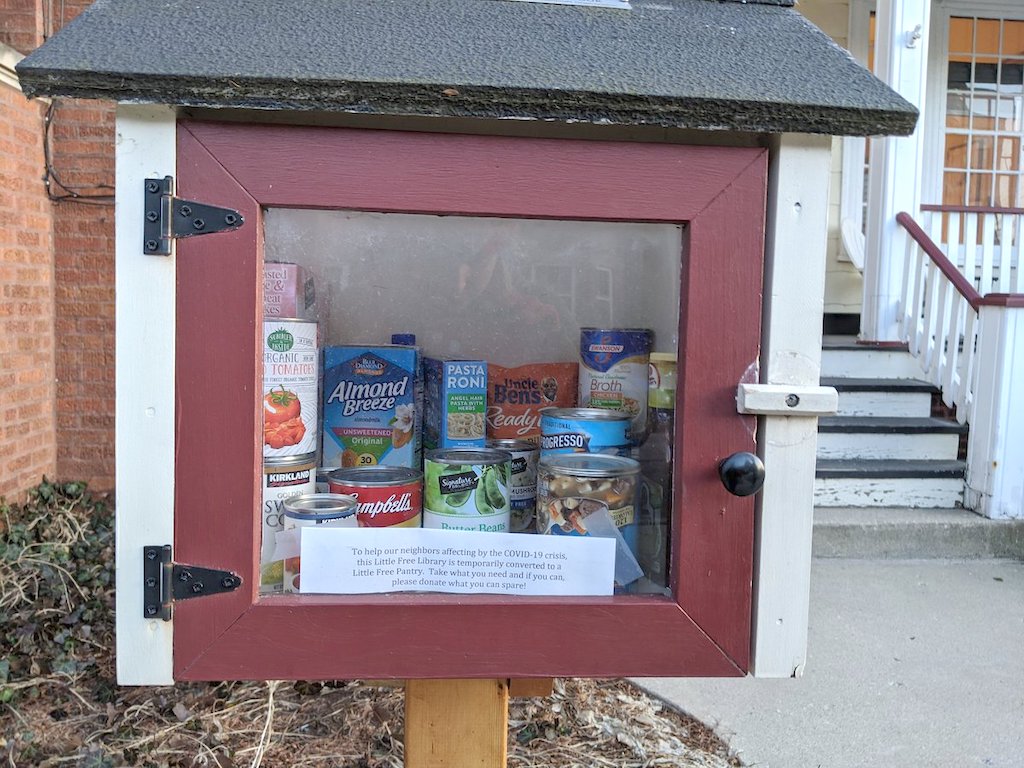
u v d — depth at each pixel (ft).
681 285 3.31
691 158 3.18
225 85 2.83
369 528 3.32
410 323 4.02
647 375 3.77
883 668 9.32
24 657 9.19
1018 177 23.43
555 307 4.01
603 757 7.43
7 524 12.43
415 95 2.88
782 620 3.37
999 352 12.86
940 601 11.13
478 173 3.10
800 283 3.28
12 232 13.07
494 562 3.36
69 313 14.57
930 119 22.70
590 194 3.15
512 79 2.92
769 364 3.29
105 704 8.43
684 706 8.57
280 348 3.37
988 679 9.11
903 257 17.13
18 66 2.77
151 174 3.01
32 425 13.85
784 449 3.32
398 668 3.20
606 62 3.10
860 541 12.68
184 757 7.34
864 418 15.23
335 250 3.78
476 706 3.99
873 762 7.57
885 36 16.99
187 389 3.08
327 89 2.85
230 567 3.13
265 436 3.33
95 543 12.42
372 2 3.33
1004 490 12.94
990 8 22.66
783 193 3.25
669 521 3.41
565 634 3.26
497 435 4.12
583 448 3.76
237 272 3.06
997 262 21.57
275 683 8.81
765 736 7.97
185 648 3.14
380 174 3.07
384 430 4.03
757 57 3.26
